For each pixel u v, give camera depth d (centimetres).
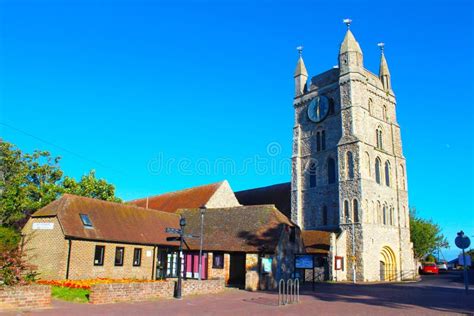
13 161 3916
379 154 5284
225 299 2162
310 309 1817
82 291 2012
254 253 3027
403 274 5166
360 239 4678
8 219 3766
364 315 1644
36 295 1598
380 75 5875
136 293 1977
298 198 5525
